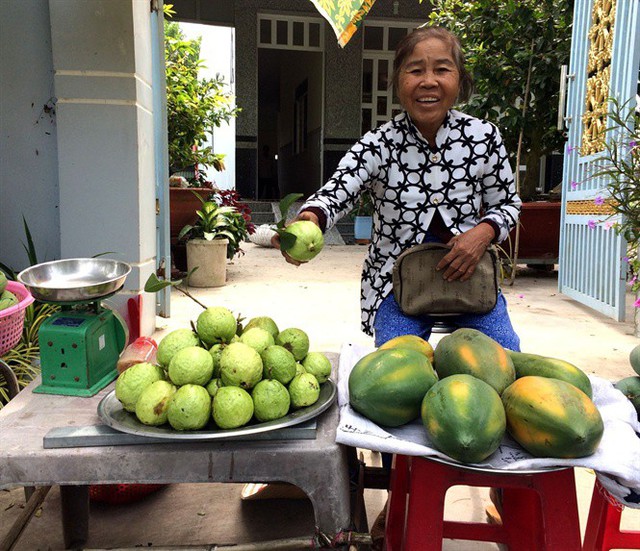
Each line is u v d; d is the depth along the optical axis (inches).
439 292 81.1
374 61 514.9
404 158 82.2
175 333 60.0
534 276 299.3
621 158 157.9
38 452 51.0
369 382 52.7
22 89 144.6
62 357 65.6
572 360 156.0
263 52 631.8
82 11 136.9
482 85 273.7
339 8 72.4
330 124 508.7
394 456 67.4
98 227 146.7
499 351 55.5
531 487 51.0
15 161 148.0
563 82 228.7
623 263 194.4
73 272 74.5
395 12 486.9
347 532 52.6
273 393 53.4
